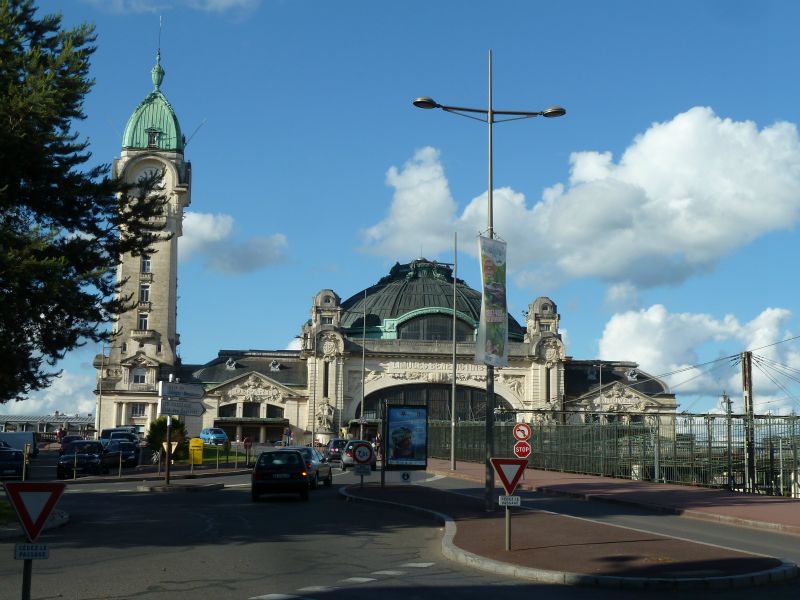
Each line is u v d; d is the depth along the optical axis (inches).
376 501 1338.6
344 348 5241.1
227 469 2512.3
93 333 1195.9
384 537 952.9
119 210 1217.4
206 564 745.6
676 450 1908.2
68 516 1116.5
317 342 5231.3
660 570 684.1
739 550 788.0
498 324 1178.6
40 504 463.5
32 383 1177.4
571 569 690.2
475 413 5359.3
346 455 2652.6
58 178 1130.0
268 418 5152.6
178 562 756.6
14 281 1053.8
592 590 637.3
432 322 5590.6
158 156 5073.8
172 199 5132.9
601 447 2162.9
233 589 628.4
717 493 1562.5
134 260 5113.2
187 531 996.6
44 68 1136.8
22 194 1135.6
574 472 2322.8
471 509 1187.3
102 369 5073.8
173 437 2908.5
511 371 5413.4
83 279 1150.3
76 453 2199.8
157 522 1096.2
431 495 1446.9
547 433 2518.5
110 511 1255.5
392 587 642.2
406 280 5935.0
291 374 5403.5
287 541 909.2
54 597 596.7
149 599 590.2
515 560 734.5
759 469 1759.4
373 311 5748.0
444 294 5772.6
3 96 1081.4
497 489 1784.0
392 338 5565.9
